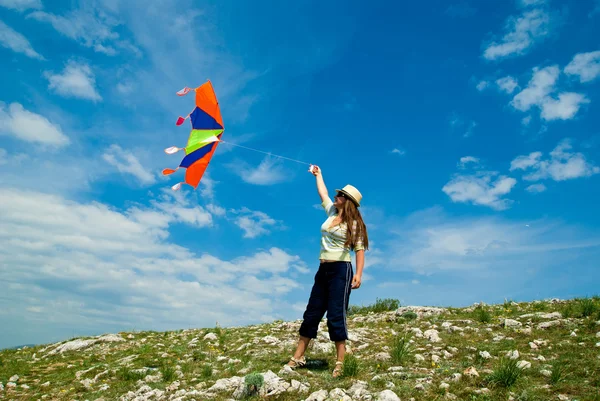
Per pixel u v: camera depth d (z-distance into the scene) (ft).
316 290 19.11
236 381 18.15
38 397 20.36
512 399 14.65
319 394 15.57
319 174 21.08
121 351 29.19
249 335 29.63
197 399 16.80
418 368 18.48
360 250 18.43
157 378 20.76
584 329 21.72
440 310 31.89
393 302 37.11
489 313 28.84
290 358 21.54
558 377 15.78
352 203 18.75
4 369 26.23
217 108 20.12
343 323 18.15
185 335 32.89
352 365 18.02
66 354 30.55
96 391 20.16
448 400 14.94
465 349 20.86
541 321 24.62
